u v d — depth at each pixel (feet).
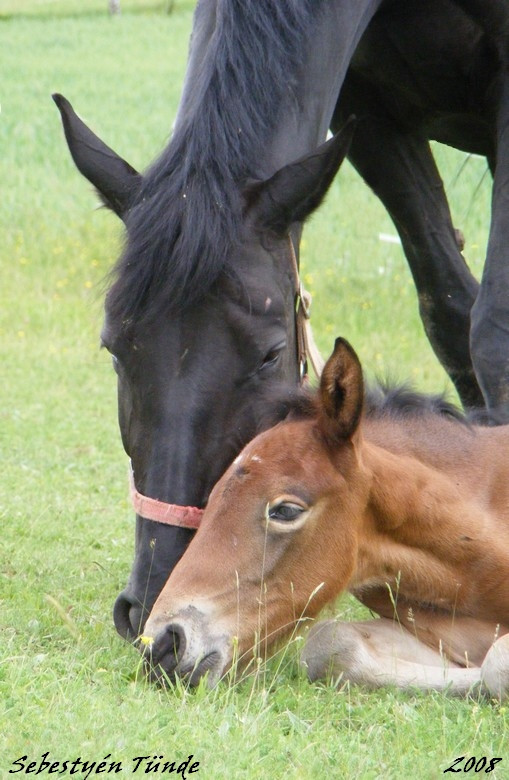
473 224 88.22
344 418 21.89
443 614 24.57
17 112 126.21
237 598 21.36
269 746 19.20
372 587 24.22
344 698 21.99
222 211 22.82
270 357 23.08
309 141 26.32
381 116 34.27
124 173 24.59
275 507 21.52
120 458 47.11
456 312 35.81
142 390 22.74
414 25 31.35
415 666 23.12
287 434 22.31
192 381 22.47
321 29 26.40
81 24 196.24
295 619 22.20
